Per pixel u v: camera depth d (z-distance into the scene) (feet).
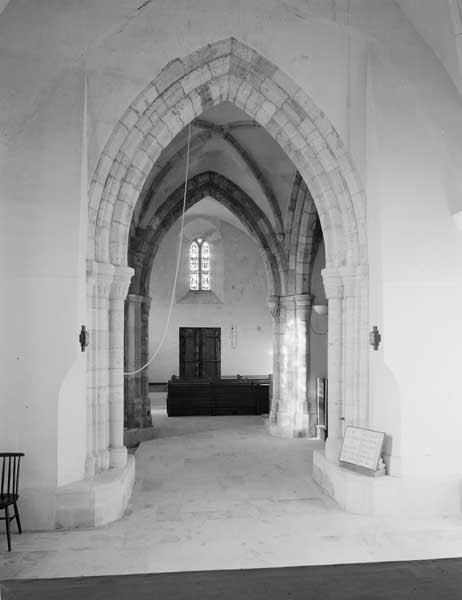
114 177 25.38
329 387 28.68
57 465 22.22
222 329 75.31
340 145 26.07
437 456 24.30
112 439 26.27
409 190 24.56
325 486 27.78
